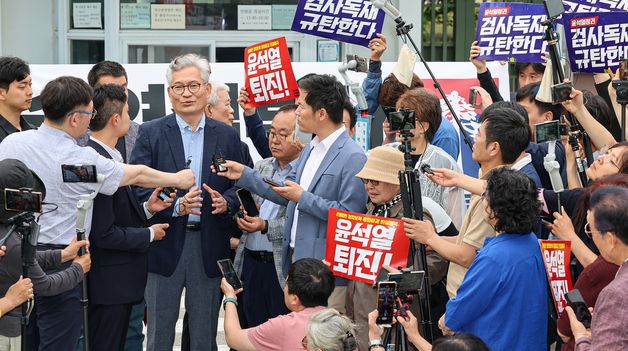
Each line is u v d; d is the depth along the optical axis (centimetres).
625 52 611
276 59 638
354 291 512
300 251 549
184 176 567
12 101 625
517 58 704
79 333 547
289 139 614
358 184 542
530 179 432
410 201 477
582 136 561
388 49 1085
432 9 1117
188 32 1089
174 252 596
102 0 1081
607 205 385
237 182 566
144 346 791
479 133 495
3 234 466
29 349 551
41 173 521
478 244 469
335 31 675
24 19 1084
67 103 523
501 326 429
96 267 562
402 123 474
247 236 628
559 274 453
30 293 455
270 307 621
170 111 861
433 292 544
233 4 1091
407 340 462
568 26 617
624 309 359
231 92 866
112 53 1079
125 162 666
